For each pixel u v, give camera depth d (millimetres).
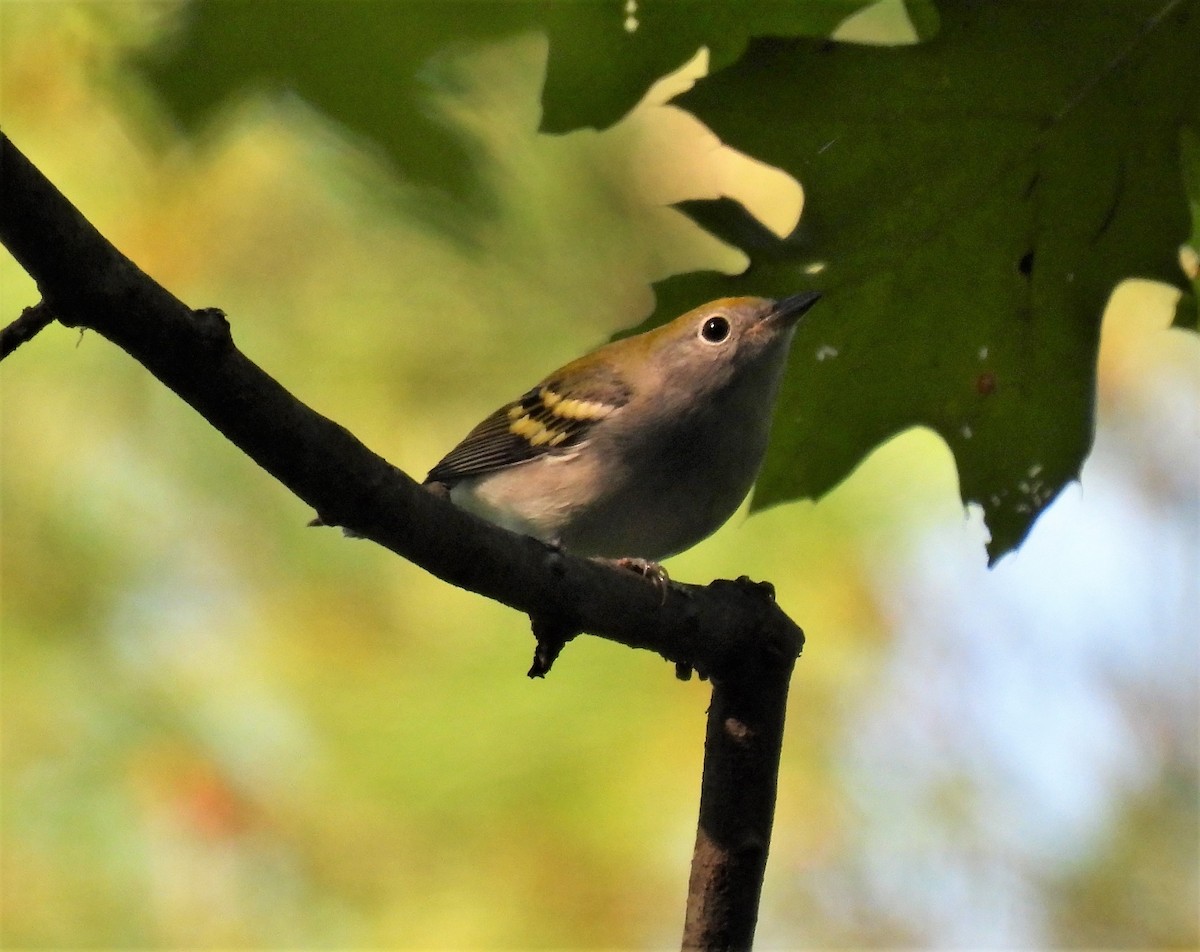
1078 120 7023
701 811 6715
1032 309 7391
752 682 6641
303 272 12531
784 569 12969
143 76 7945
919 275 7383
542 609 6227
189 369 4938
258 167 11992
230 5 7773
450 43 7867
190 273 12461
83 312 4754
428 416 12602
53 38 11766
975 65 6922
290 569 13258
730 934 6547
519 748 11836
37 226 4527
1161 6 6789
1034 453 7523
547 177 11930
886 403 7590
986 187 7168
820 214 7250
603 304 12172
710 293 7457
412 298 12508
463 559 5840
